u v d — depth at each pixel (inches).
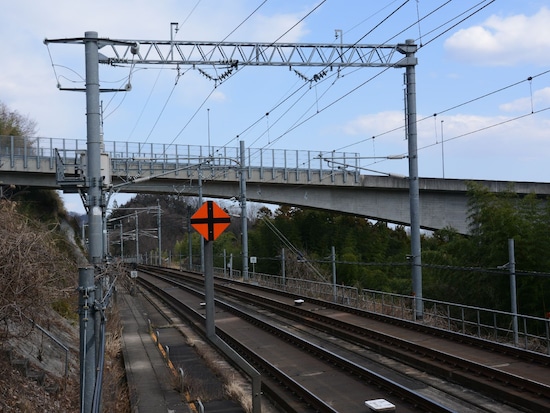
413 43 878.4
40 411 473.7
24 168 1712.6
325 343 805.9
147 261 4328.3
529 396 469.4
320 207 1963.6
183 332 964.0
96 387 359.9
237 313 1114.7
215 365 679.7
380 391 533.6
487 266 1131.3
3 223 431.2
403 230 2810.0
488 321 1154.7
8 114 2522.1
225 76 851.4
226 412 505.0
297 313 1047.0
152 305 1422.2
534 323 1059.3
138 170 1793.8
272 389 556.4
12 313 425.4
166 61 804.0
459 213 1765.5
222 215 444.8
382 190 1908.2
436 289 1322.6
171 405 527.2
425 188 1745.8
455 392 523.2
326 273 2017.7
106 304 469.7
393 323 866.1
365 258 2456.9
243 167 1608.0
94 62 512.4
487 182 1517.0
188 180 1900.8
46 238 525.3
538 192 1563.7
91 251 483.8
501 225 1091.3
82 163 520.4
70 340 759.1
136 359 732.7
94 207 487.2
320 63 859.4
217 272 2327.8
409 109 885.2
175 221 4977.9
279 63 850.8
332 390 547.2
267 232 2564.0
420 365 616.7
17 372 506.9
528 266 1057.5
